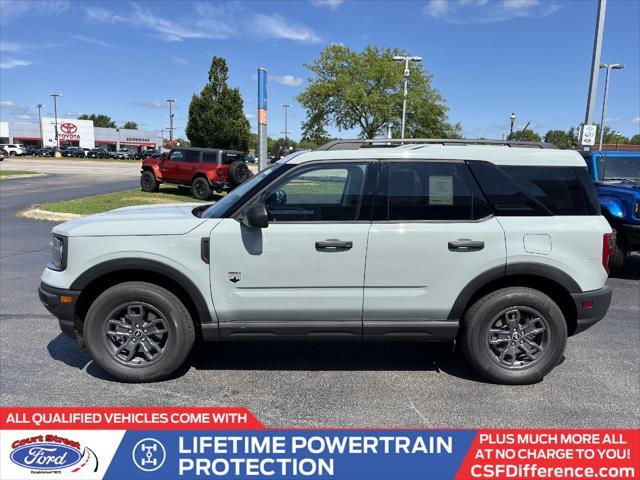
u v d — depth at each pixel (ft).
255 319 12.48
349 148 13.06
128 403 11.82
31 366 13.70
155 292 12.33
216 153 61.31
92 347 12.50
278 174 12.44
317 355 14.87
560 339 12.62
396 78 124.36
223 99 121.80
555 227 12.34
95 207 46.93
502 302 12.44
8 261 26.76
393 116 126.93
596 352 15.20
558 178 12.65
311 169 12.42
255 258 12.12
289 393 12.44
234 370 13.75
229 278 12.21
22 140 315.17
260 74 44.16
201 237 12.11
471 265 12.24
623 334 16.83
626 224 24.14
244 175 62.64
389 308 12.42
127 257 12.08
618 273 26.09
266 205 12.43
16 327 16.69
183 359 12.73
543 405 11.91
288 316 12.44
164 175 65.16
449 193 12.46
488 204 12.44
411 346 15.62
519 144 13.35
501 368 12.77
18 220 41.96
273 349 15.30
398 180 12.44
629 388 12.81
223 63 121.39
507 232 12.23
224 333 12.53
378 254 12.16
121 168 151.84
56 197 61.31
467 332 12.69
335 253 12.14
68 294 12.21
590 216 12.62
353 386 12.85
